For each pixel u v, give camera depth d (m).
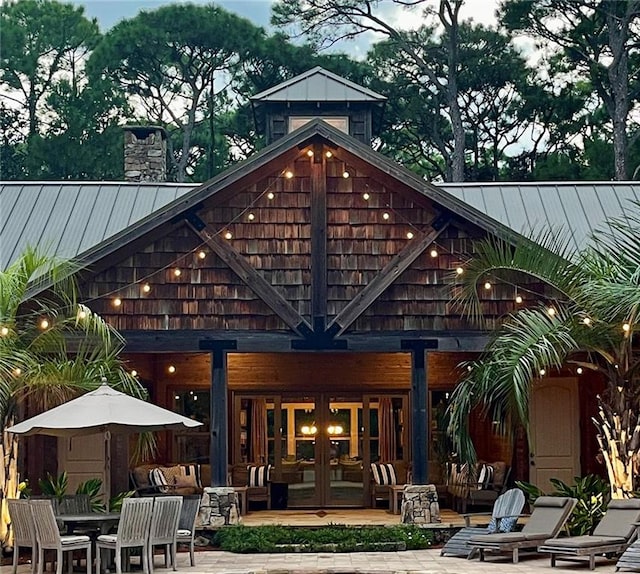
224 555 15.38
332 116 24.05
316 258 17.05
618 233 19.11
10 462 14.64
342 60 32.97
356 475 20.62
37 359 15.16
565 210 20.27
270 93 24.12
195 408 21.44
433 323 17.05
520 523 16.64
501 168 32.78
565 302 15.91
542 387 19.84
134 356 20.42
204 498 16.67
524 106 31.83
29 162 31.89
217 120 34.56
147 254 17.08
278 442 20.73
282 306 16.95
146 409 13.98
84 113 32.97
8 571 13.69
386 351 17.03
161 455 21.33
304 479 20.56
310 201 17.17
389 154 33.19
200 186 16.81
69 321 15.45
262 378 20.86
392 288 17.12
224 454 16.81
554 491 18.36
